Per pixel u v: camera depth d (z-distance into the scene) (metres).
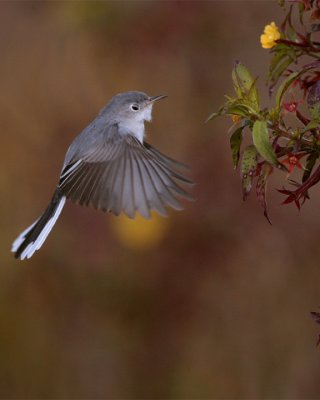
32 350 13.14
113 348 13.09
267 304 12.76
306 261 12.71
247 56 13.36
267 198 12.73
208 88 13.52
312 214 12.70
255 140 5.52
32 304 13.29
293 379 12.37
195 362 12.83
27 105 13.74
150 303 13.16
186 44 13.72
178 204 7.57
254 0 13.52
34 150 13.57
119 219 13.16
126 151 7.90
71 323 13.25
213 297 12.94
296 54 5.75
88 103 13.83
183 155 13.19
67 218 13.23
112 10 13.95
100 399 12.84
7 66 14.02
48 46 14.12
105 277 13.21
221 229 12.93
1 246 13.27
